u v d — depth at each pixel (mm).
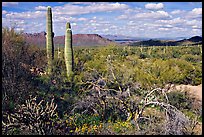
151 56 23422
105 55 18078
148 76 12641
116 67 13461
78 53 19453
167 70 13812
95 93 9758
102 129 7621
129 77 12133
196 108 10000
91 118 8352
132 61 17172
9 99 8328
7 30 11445
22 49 11664
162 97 10344
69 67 13062
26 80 10367
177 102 10203
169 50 25594
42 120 6840
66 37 13336
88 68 13469
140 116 8477
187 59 20969
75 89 10664
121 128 7746
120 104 9008
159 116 8531
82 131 7348
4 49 10438
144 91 11039
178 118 7508
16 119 6746
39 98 9312
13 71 10102
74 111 8891
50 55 13469
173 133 7266
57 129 7023
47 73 12195
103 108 8969
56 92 10219
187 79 13555
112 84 10992
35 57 12586
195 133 7512
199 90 12328
